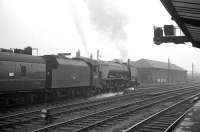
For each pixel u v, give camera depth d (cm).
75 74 2544
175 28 1806
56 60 2273
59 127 1211
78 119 1370
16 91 1827
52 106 1931
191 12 977
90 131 1159
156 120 1455
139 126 1255
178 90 4016
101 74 3170
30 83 1952
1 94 1708
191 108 1909
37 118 1378
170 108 1914
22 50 2102
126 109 1873
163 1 790
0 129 1134
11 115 1419
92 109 1839
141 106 1970
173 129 1202
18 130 1145
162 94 3256
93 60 3011
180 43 1792
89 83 2817
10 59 1777
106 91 3441
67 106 1873
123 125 1320
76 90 2652
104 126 1270
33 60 2003
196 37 1543
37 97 2127
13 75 1791
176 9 958
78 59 2873
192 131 1130
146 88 4538
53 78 2236
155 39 1828
